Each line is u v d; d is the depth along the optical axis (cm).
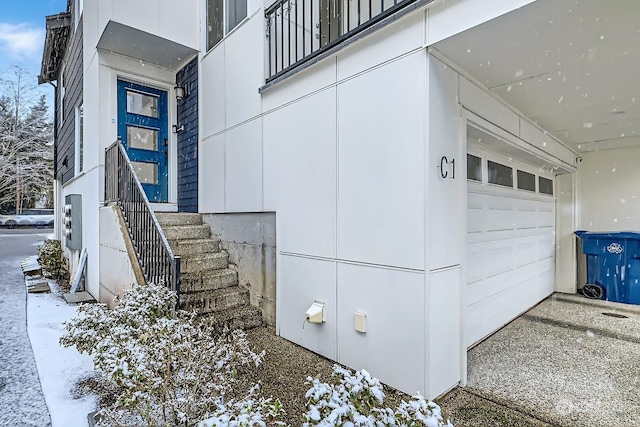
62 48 855
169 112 571
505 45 232
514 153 404
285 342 343
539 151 423
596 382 263
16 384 259
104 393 243
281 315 359
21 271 760
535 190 501
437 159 242
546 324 405
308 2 418
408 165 244
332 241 302
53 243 794
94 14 508
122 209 416
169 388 194
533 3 188
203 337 241
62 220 846
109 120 498
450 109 255
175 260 298
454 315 257
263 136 391
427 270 234
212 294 390
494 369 287
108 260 442
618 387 255
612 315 440
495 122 319
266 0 396
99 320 253
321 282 312
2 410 224
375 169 267
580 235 538
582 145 518
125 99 524
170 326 223
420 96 238
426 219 234
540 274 512
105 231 459
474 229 342
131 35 464
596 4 185
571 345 338
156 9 470
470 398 242
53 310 447
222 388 195
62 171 888
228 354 224
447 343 248
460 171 265
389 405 231
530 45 233
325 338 306
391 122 256
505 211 409
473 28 212
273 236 379
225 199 459
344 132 293
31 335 357
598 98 329
